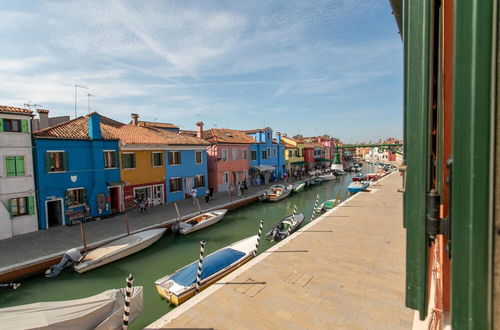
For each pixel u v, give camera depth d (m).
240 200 24.48
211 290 6.84
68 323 6.02
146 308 9.01
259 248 13.93
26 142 15.54
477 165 0.98
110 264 12.55
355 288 6.79
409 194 1.38
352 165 72.56
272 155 39.16
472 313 1.03
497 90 0.93
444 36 1.51
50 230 15.75
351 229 11.32
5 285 8.92
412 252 1.39
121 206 20.09
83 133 18.53
